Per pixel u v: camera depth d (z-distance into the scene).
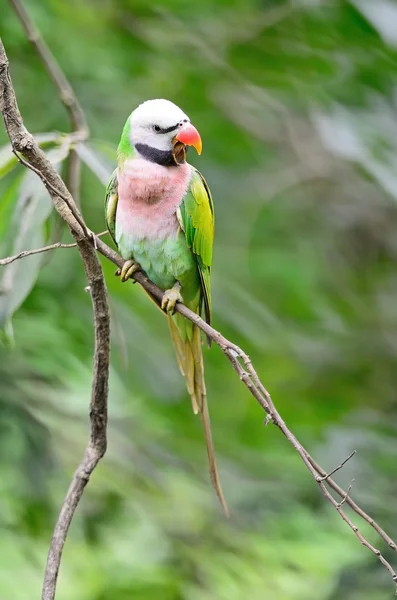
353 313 15.34
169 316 7.49
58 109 11.72
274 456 12.11
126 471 11.20
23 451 10.14
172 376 12.14
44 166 5.86
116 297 11.18
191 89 12.51
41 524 10.32
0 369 10.24
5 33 11.15
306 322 14.73
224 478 11.81
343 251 16.33
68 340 10.48
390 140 10.41
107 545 11.60
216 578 10.58
